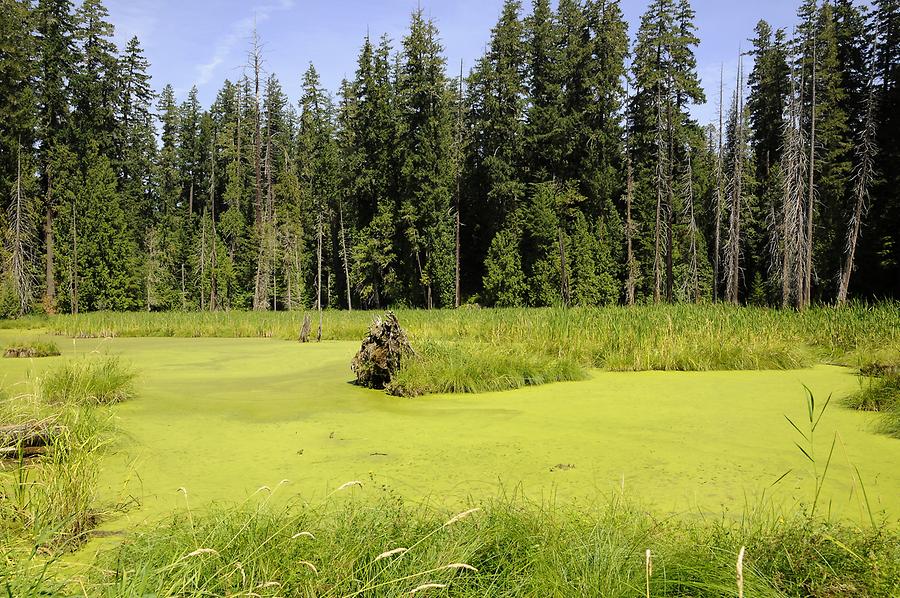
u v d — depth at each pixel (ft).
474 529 10.47
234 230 148.05
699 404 24.94
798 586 8.64
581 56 122.31
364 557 9.26
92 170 117.29
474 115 133.59
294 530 10.16
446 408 24.98
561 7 131.75
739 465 16.37
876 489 14.17
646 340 38.09
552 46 128.16
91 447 14.93
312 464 16.96
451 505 13.09
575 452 17.87
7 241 103.04
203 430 21.24
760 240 119.75
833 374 32.17
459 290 122.83
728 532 10.50
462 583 8.82
